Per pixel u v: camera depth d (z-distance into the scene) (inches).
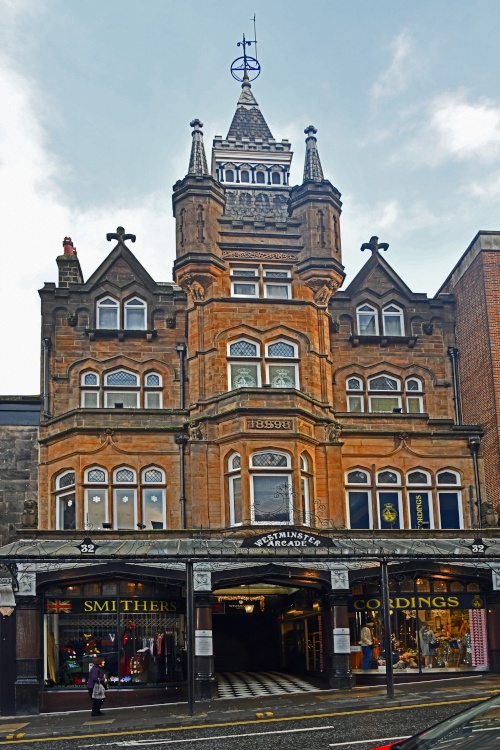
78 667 1031.0
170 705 990.4
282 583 1095.0
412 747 349.1
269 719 818.8
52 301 1320.1
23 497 1256.2
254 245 1300.4
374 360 1359.5
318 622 1150.3
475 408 1309.1
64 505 1200.8
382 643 1114.1
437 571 1101.7
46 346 1294.3
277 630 1405.0
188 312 1282.0
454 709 808.3
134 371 1311.5
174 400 1305.4
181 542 1091.9
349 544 1106.7
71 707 1003.3
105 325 1327.5
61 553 1011.9
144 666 1048.2
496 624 1119.6
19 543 1072.2
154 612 1066.1
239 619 1421.0
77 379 1294.3
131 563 997.8
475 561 1030.4
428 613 1133.7
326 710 848.3
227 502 1169.4
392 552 1072.8
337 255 1318.9
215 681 1056.2
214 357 1237.7
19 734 803.4
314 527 1152.8
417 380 1368.1
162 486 1196.5
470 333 1336.1
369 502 1235.9
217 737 723.4
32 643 995.3
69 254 1400.1
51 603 1042.1
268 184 1512.1
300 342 1267.2
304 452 1184.2
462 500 1256.2
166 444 1208.2
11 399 1289.4
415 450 1259.8
